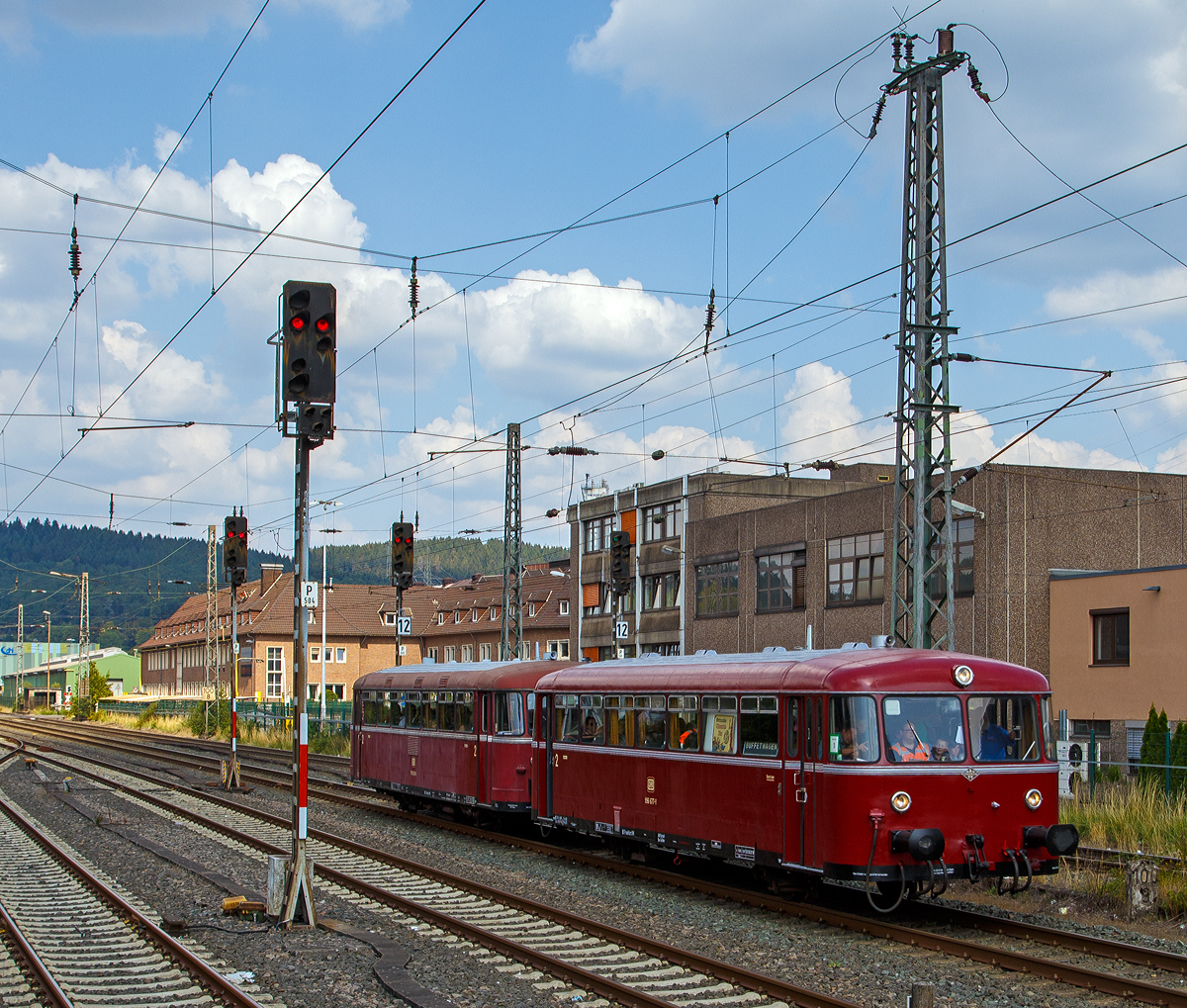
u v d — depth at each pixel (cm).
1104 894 1548
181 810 2677
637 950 1260
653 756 1772
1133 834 2016
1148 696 3111
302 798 1412
